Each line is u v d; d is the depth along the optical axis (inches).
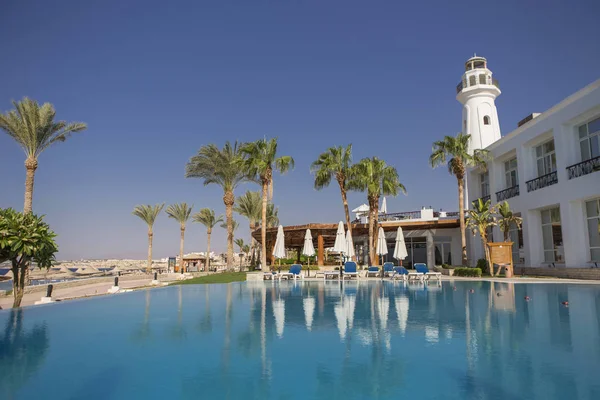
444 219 1358.3
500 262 893.8
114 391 189.0
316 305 469.1
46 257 578.9
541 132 924.6
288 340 285.1
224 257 3297.2
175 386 194.9
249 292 650.8
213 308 454.0
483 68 1375.5
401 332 306.0
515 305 440.1
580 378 197.2
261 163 1081.4
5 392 189.2
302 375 208.2
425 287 700.0
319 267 1274.6
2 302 711.1
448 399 173.5
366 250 1469.0
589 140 819.4
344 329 321.1
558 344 261.7
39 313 427.8
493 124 1348.4
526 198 991.0
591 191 774.5
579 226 832.3
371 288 700.7
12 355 252.7
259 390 188.2
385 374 207.9
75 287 1010.7
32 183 962.7
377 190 1218.0
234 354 249.9
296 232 1427.2
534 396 175.3
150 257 1940.2
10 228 546.9
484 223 1024.9
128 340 291.3
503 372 207.6
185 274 1520.7
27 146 959.6
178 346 271.6
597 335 286.5
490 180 1189.7
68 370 221.6
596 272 751.7
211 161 1332.4
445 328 318.0
